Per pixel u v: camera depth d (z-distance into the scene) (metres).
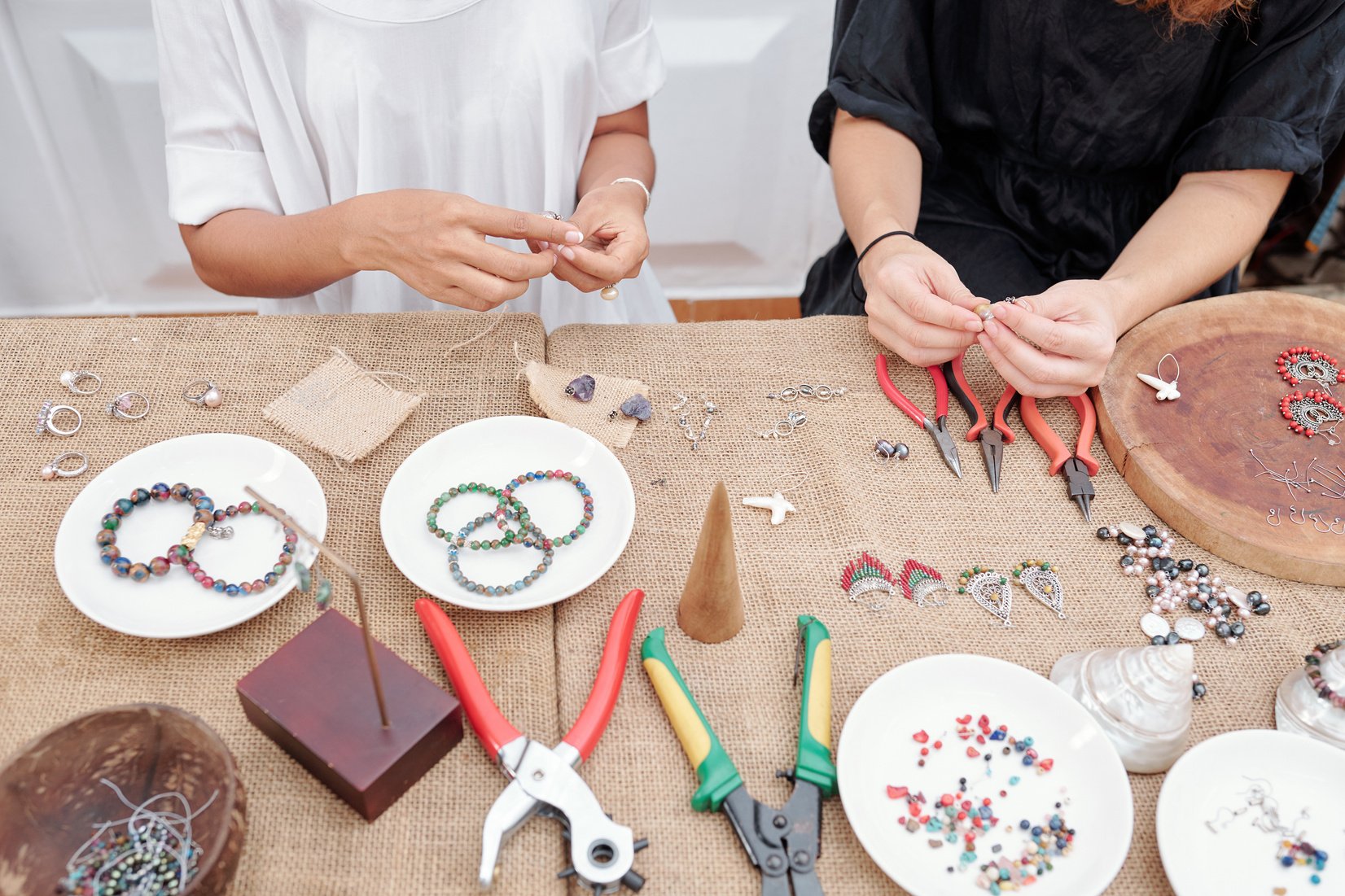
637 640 1.04
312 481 1.12
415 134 1.75
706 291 3.35
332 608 1.02
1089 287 1.39
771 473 1.24
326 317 1.39
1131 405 1.30
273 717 0.87
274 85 1.65
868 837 0.86
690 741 0.93
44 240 2.84
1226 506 1.19
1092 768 0.93
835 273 2.10
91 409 1.23
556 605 1.07
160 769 0.82
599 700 0.95
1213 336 1.41
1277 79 1.58
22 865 0.78
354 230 1.41
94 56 2.53
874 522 1.19
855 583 1.11
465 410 1.28
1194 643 1.09
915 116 1.81
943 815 0.90
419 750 0.88
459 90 1.75
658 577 1.11
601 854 0.83
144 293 3.06
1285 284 3.18
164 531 1.08
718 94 2.85
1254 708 1.04
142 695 0.96
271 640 1.02
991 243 1.98
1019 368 1.29
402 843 0.87
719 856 0.88
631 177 1.79
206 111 1.64
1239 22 1.63
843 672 1.04
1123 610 1.12
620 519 1.12
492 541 1.09
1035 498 1.24
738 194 3.08
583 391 1.27
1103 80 1.73
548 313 2.01
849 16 1.85
